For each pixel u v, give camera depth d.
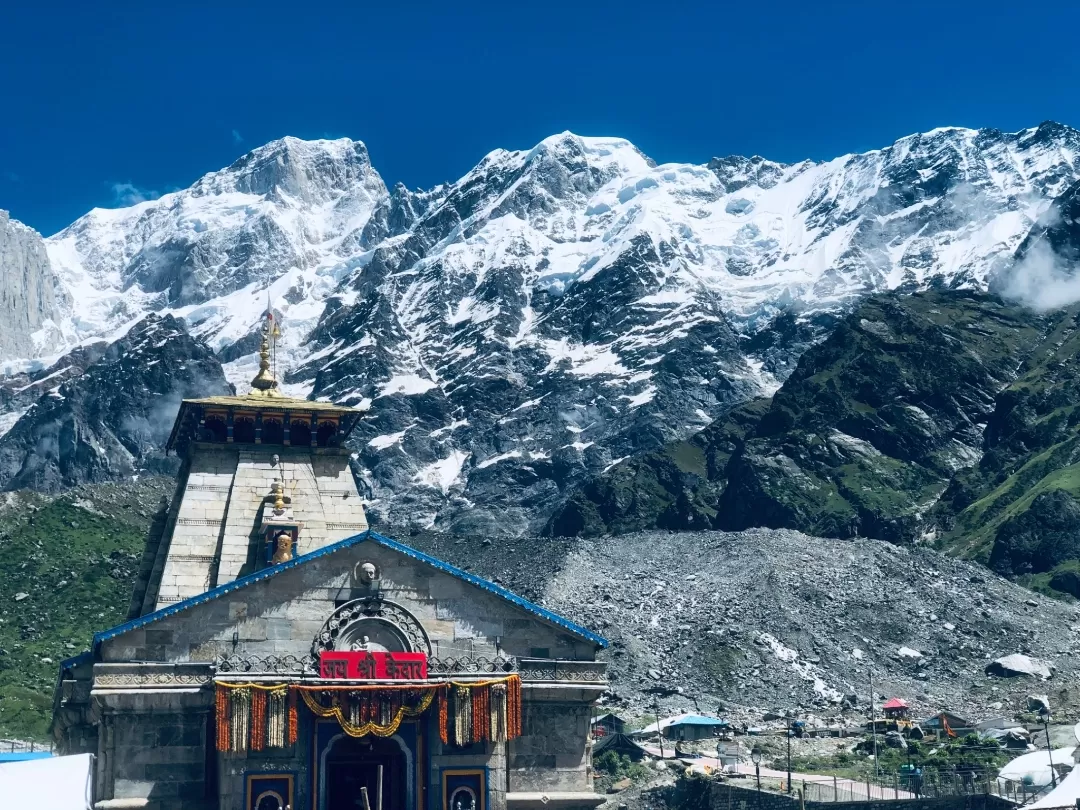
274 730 85.75
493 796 89.25
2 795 86.12
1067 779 107.31
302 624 89.19
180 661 87.81
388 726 87.31
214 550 101.50
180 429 110.12
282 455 104.94
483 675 90.44
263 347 111.38
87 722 98.12
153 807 86.31
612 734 188.00
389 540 91.00
